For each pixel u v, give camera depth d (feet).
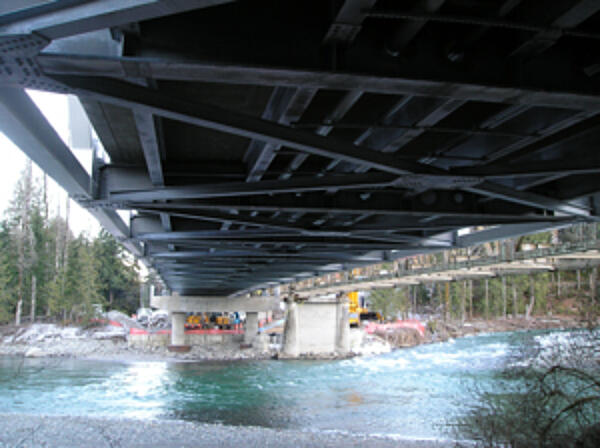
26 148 36.35
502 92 30.27
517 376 43.39
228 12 26.68
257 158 48.06
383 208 61.72
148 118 35.32
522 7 27.30
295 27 27.32
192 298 246.47
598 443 37.14
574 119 37.04
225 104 40.16
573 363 41.39
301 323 238.07
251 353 241.96
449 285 399.03
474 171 44.96
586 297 46.70
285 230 71.92
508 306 412.98
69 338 284.61
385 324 322.34
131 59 24.47
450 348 236.02
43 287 323.37
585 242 107.86
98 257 420.77
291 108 33.96
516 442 39.52
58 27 21.01
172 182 55.57
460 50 28.84
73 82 26.91
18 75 25.46
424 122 37.60
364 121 42.24
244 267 122.52
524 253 122.83
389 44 28.32
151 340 273.13
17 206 346.33
